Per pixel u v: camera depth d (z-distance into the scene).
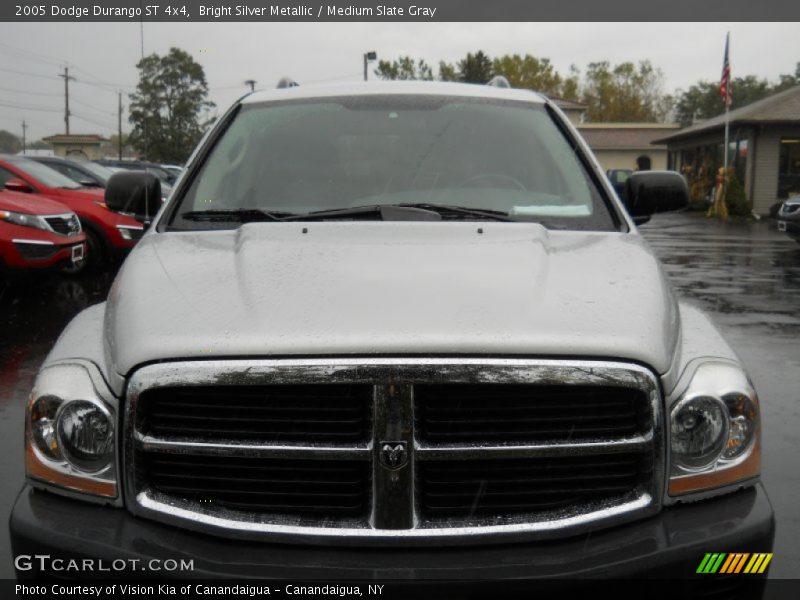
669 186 3.64
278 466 2.12
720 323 8.72
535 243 2.76
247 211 3.20
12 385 6.08
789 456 4.75
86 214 11.73
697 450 2.21
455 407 2.09
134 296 2.46
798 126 30.50
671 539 2.10
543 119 3.77
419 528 2.07
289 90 3.98
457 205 3.28
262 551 2.08
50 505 2.23
